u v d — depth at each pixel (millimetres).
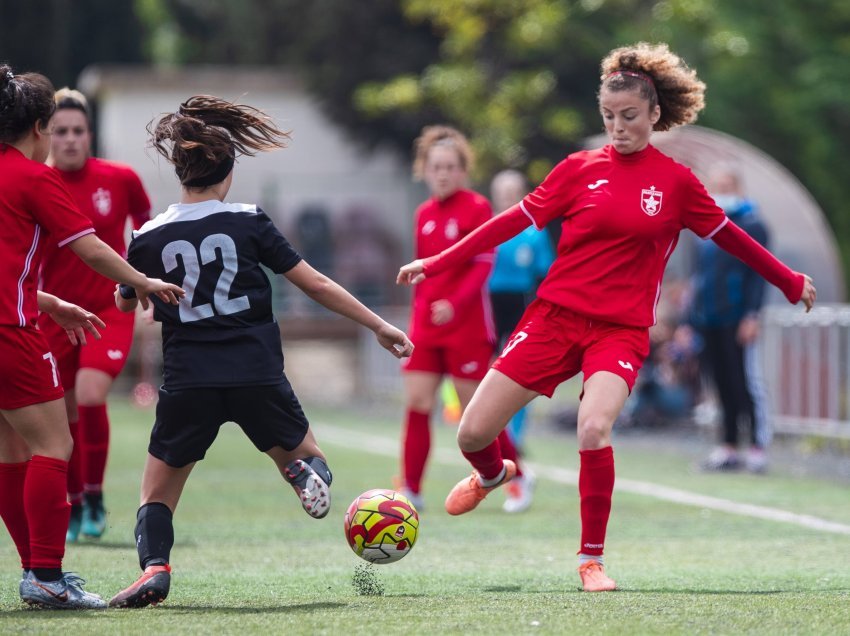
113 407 79938
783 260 65125
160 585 17812
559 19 95375
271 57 124125
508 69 104875
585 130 105188
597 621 16188
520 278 41812
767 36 112188
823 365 50312
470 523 30844
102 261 17672
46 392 18000
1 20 122625
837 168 114250
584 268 20641
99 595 19594
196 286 17969
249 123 18891
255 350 17938
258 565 23797
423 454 33375
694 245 63656
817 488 38594
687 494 36938
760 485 39438
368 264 98875
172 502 18609
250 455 50312
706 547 26781
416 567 23531
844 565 23938
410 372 33312
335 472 43062
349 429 63531
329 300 18578
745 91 113000
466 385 32812
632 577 22125
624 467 44969
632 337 20531
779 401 53281
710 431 58281
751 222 42500
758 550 26312
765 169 64750
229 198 100688
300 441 18234
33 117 18109
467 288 32156
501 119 97062
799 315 51875
